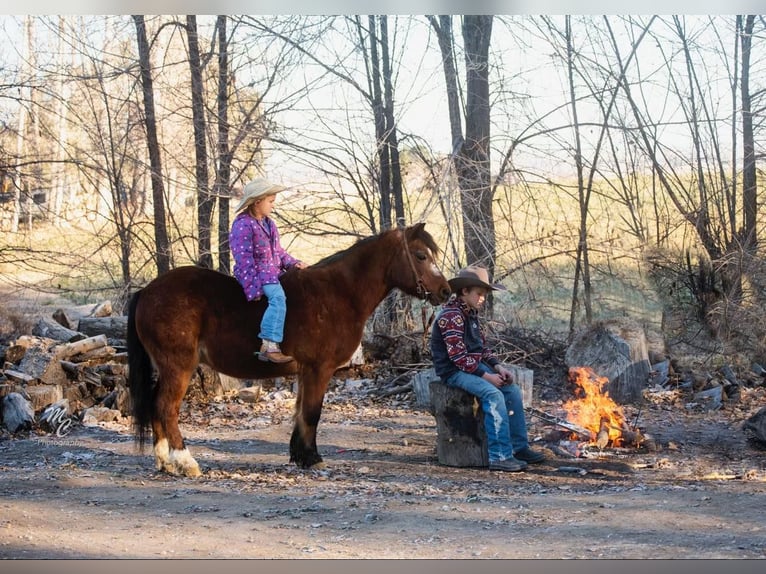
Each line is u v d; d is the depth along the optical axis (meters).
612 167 13.24
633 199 13.61
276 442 8.53
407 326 12.34
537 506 5.75
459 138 13.10
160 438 6.94
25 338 10.05
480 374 7.23
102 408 9.64
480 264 12.34
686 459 7.59
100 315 11.93
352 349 7.24
